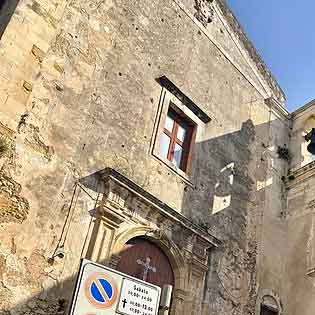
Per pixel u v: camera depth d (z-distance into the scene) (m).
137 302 5.36
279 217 14.56
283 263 13.95
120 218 9.88
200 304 11.05
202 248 11.70
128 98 11.30
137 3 12.70
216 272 11.87
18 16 9.26
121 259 9.97
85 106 10.24
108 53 11.30
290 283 13.45
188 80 13.38
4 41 8.85
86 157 9.85
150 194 10.50
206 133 13.27
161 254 10.87
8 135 8.51
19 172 8.57
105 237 9.50
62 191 9.16
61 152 9.41
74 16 10.81
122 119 10.95
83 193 9.51
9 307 7.70
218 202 12.79
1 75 8.63
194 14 14.48
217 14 15.33
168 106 12.31
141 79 11.87
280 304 13.24
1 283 7.73
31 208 8.54
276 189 14.94
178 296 10.62
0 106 8.48
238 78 15.42
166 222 10.95
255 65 16.38
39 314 8.03
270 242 13.87
